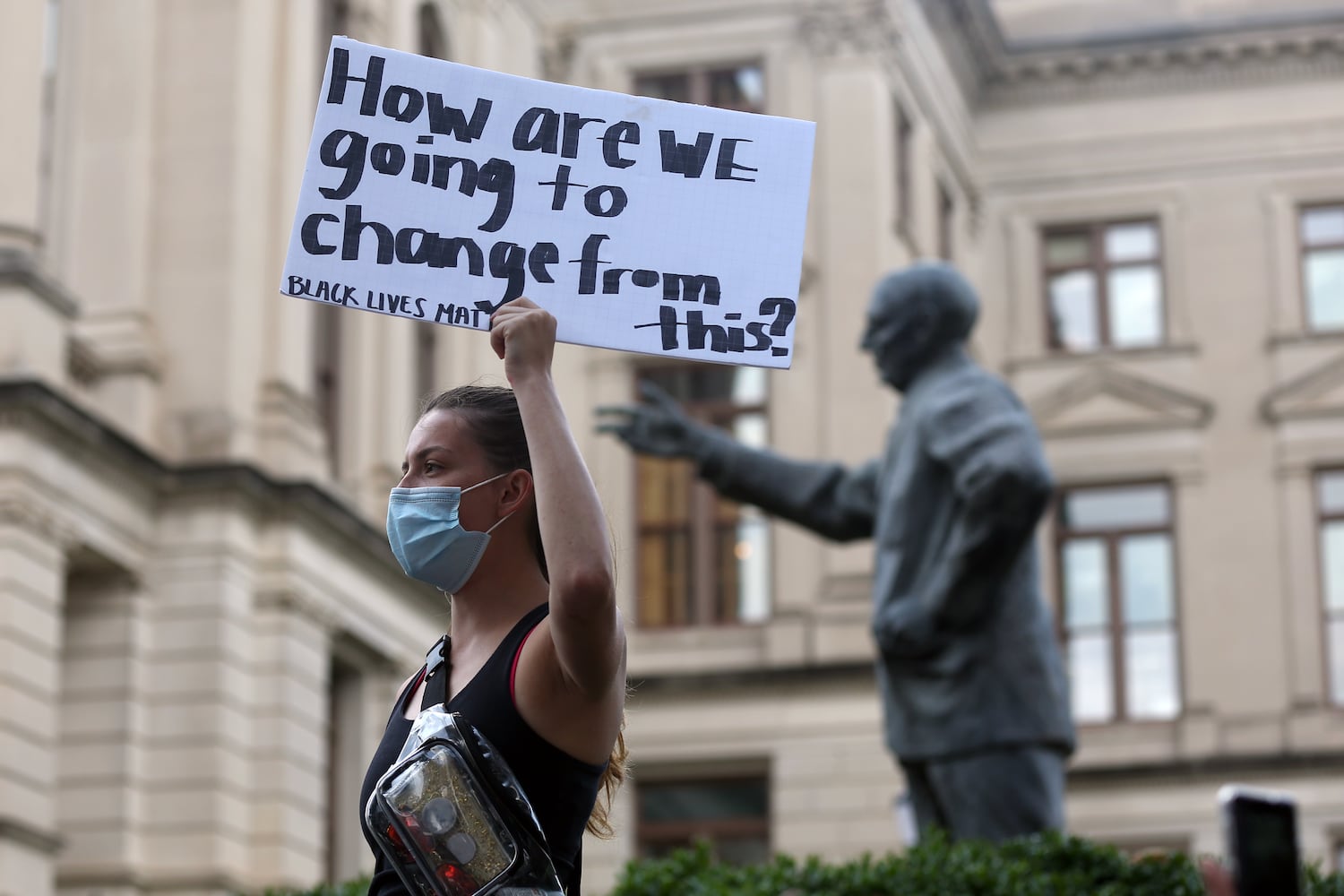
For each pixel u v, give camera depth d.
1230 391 42.66
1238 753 40.62
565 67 39.69
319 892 11.58
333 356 29.98
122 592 25.33
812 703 36.47
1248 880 5.11
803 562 37.22
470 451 4.39
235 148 27.20
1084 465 42.69
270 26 28.30
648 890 10.81
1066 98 44.44
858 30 38.84
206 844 25.14
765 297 4.62
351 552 27.80
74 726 25.12
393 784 4.09
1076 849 10.77
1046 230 44.38
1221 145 43.78
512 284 4.57
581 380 38.69
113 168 26.95
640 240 4.63
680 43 39.41
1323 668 41.12
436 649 4.34
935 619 12.95
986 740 12.79
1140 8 44.81
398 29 31.50
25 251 24.11
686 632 37.44
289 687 26.25
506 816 4.06
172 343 26.75
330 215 4.54
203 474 25.91
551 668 4.11
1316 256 43.28
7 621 22.83
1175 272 43.47
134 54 27.30
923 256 40.72
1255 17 43.22
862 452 37.38
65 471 24.00
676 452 14.19
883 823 35.72
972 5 42.12
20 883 22.38
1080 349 43.62
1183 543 42.09
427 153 4.60
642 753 36.81
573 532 4.05
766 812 36.56
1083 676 41.81
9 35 24.30
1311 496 41.91
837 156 38.47
